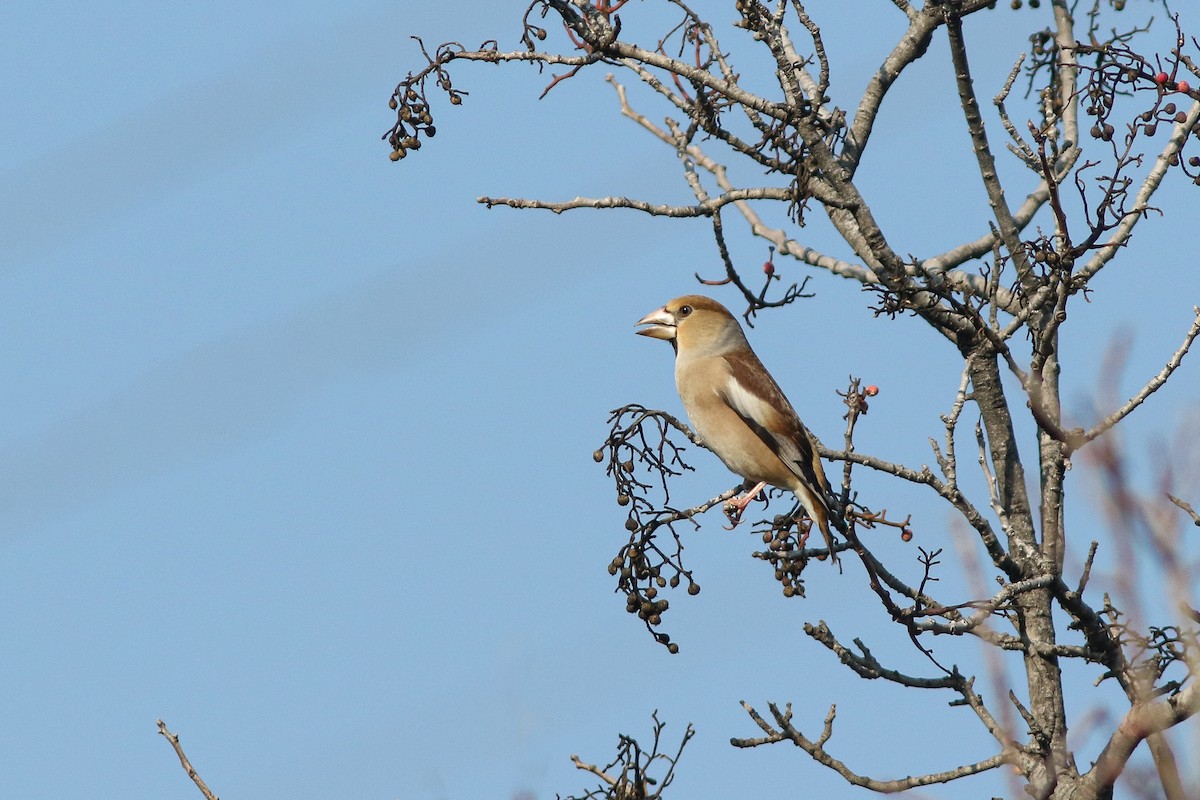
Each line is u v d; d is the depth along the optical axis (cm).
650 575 1100
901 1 1382
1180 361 962
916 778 1025
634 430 1103
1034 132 1025
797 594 1119
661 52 1291
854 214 1156
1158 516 531
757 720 1045
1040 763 1012
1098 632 993
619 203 1177
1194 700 932
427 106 1173
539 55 1159
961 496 1004
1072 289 1008
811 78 1373
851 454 1012
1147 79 1114
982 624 977
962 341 1187
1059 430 1016
